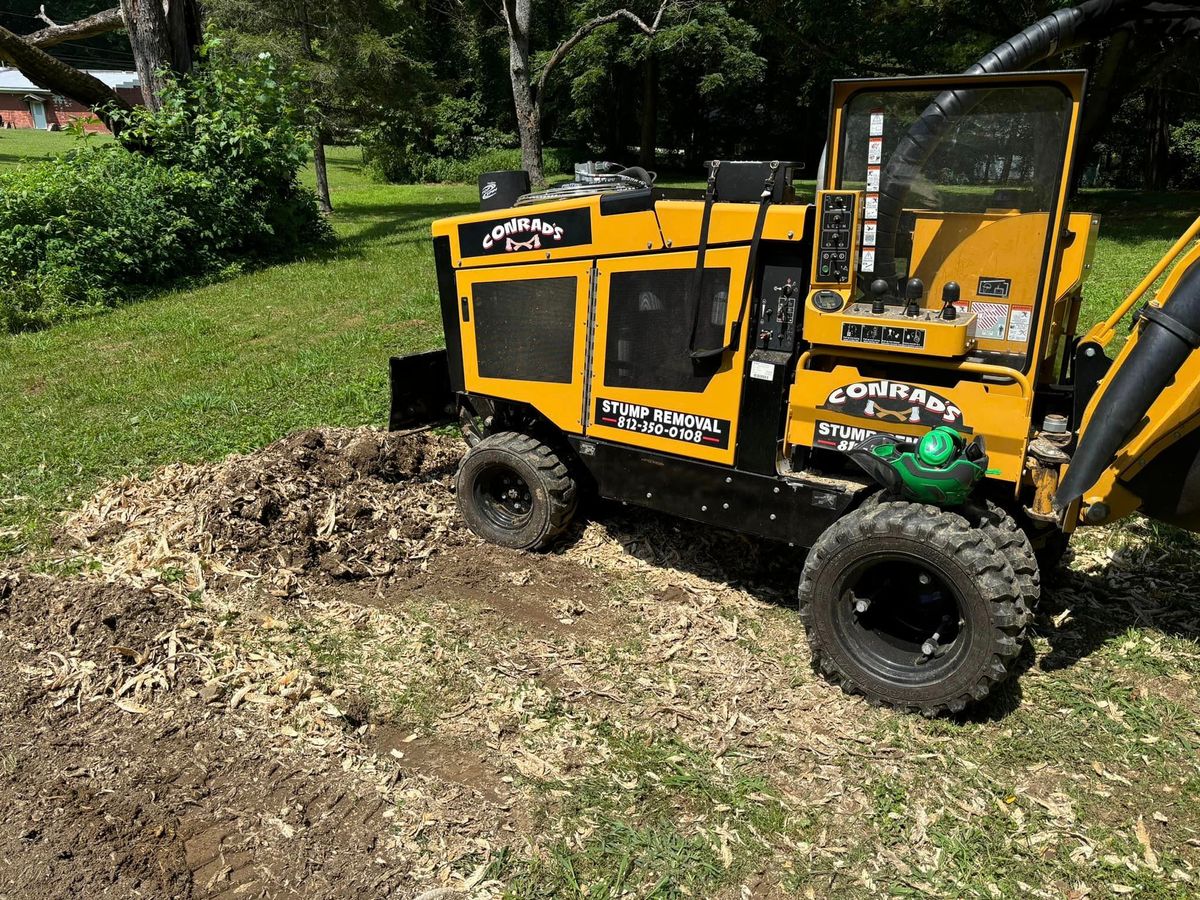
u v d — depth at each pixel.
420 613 4.69
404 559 5.23
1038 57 4.20
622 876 3.07
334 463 6.01
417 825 3.28
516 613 4.70
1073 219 4.27
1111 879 3.08
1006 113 3.60
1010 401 3.62
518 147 36.69
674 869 3.11
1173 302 3.46
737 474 4.35
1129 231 16.73
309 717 3.84
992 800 3.41
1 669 4.15
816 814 3.36
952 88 3.65
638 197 4.35
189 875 3.07
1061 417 3.80
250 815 3.33
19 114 63.34
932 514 3.64
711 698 4.01
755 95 36.19
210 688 4.02
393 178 33.78
